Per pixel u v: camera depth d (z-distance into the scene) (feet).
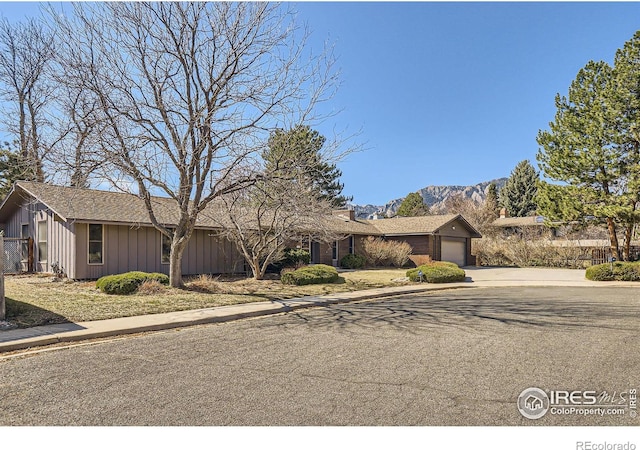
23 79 64.85
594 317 29.14
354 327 25.85
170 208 57.67
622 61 67.62
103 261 49.19
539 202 79.05
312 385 14.80
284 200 43.19
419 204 176.96
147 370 16.69
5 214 60.29
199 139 37.70
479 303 37.45
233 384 14.92
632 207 67.56
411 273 59.93
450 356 18.66
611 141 68.64
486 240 106.22
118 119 34.55
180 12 36.40
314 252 79.71
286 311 33.76
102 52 35.06
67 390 14.34
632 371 16.29
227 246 62.08
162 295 36.58
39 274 51.03
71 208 46.70
